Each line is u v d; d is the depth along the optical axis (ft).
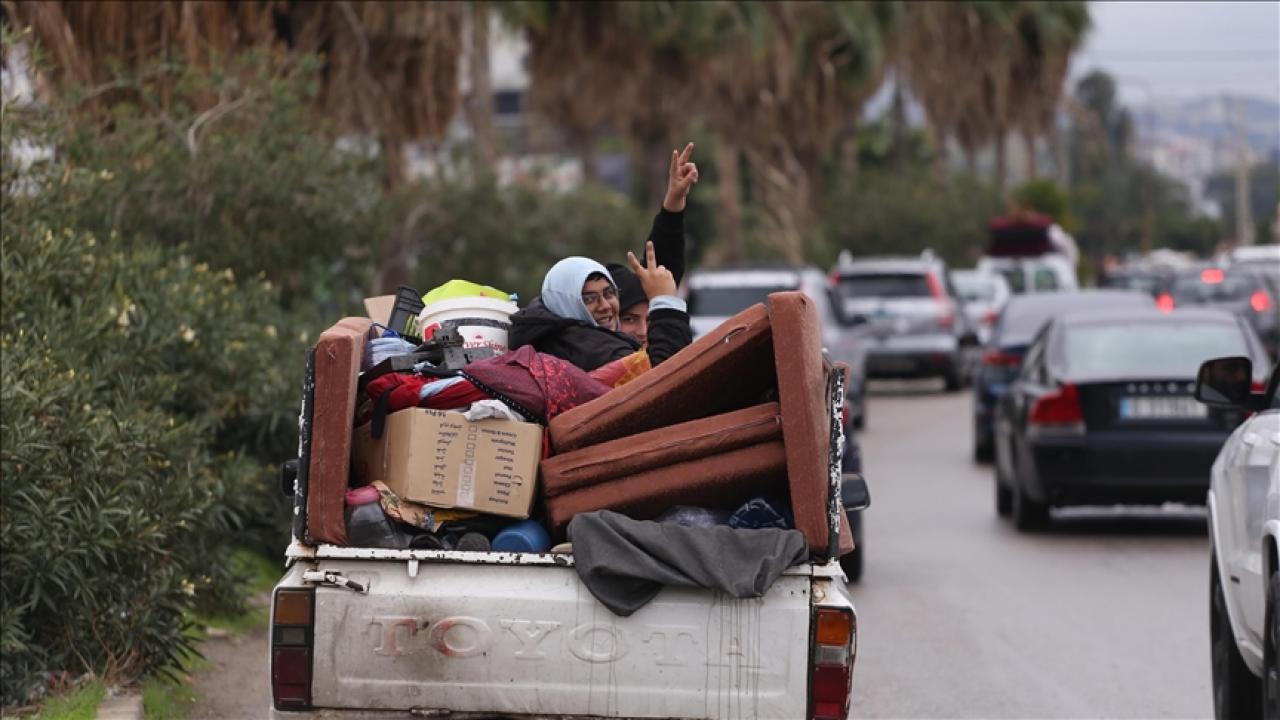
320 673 36.88
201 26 101.09
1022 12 372.79
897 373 214.28
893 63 344.90
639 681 36.73
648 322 48.98
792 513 39.32
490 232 139.13
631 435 40.01
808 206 322.96
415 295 50.03
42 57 73.36
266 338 76.69
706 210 346.13
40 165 68.74
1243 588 50.49
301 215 91.20
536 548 39.27
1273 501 46.39
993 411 138.10
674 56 214.28
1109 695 62.08
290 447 76.59
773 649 36.76
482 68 176.55
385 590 36.94
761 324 39.06
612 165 402.93
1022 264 277.64
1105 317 104.73
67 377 55.83
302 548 37.52
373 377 41.11
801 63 280.31
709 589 36.73
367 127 125.49
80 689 53.52
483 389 40.47
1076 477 96.27
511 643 36.78
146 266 70.23
